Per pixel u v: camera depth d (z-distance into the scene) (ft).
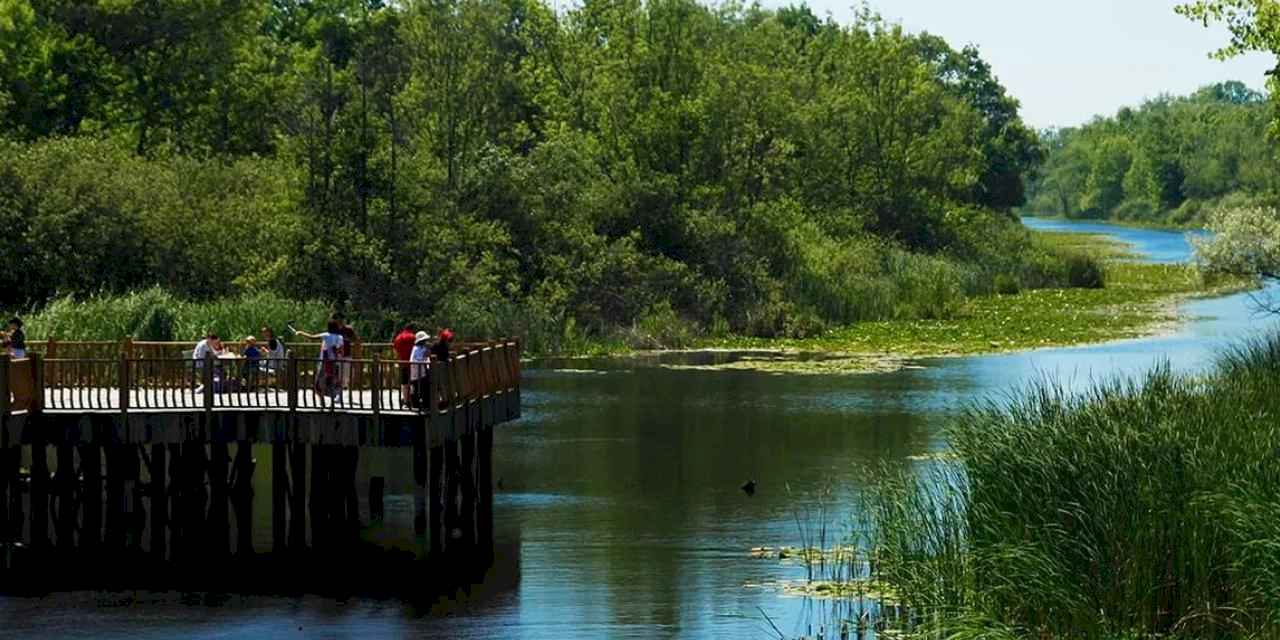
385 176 350.23
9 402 178.70
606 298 387.55
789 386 300.81
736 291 410.11
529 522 191.83
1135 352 345.31
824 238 483.10
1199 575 130.11
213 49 482.69
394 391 200.13
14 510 188.34
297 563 175.01
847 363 335.88
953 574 141.08
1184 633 127.85
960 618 130.31
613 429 254.27
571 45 506.89
